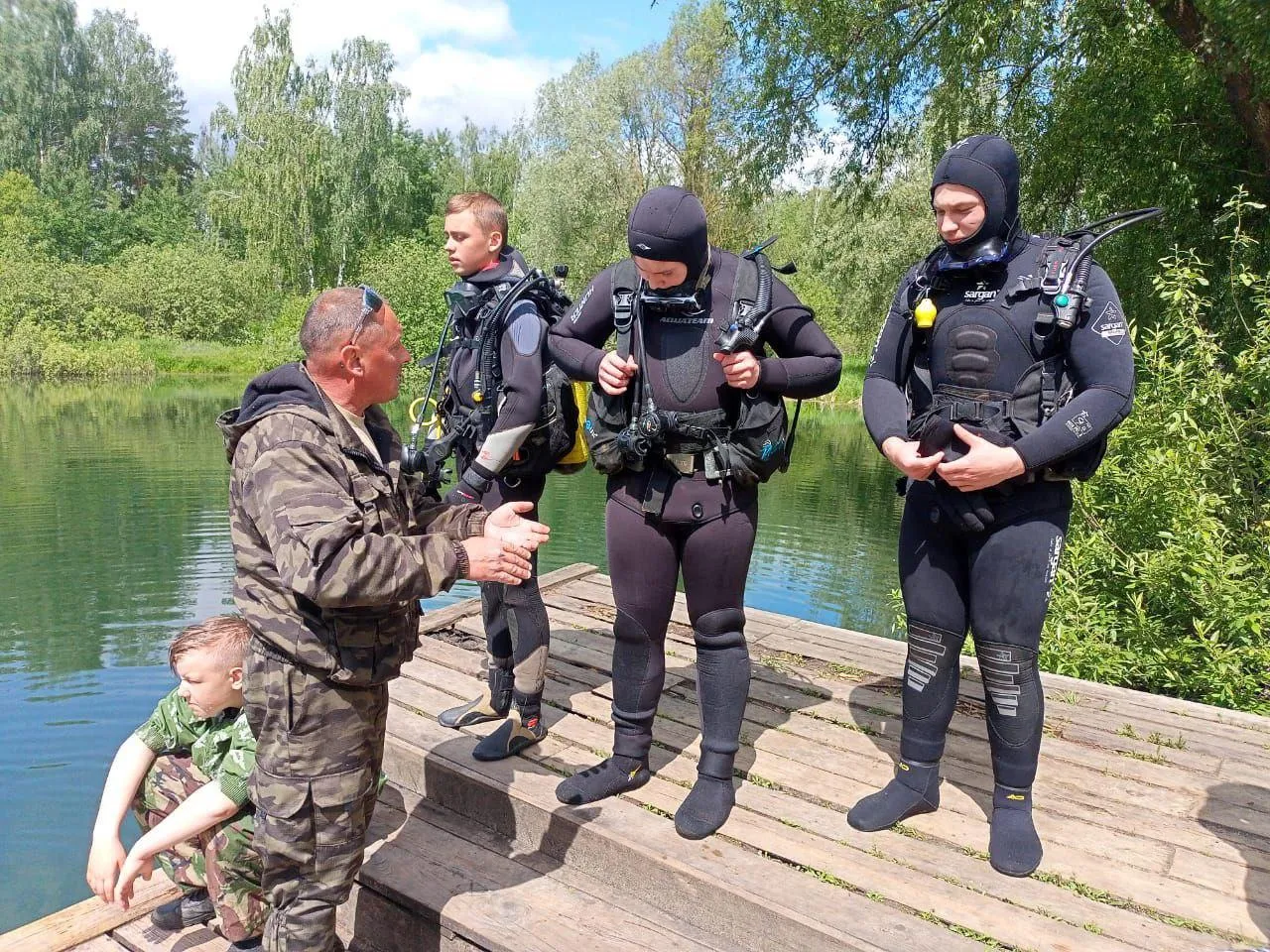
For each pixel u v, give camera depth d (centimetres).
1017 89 946
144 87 5822
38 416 1986
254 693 188
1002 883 224
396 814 275
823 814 254
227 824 218
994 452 215
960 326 230
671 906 227
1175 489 509
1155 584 502
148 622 695
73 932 241
